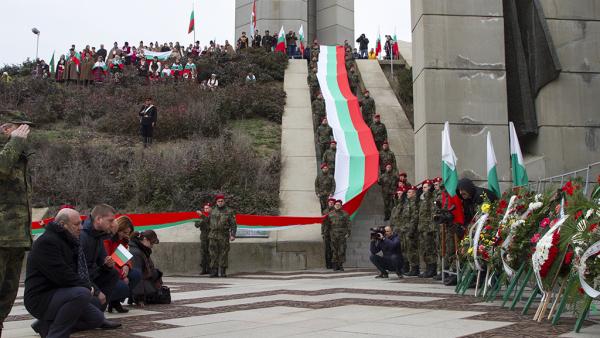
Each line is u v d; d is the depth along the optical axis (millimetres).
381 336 5379
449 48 16422
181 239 16188
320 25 48719
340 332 5668
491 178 10172
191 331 5984
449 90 16266
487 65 16422
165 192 18328
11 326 6891
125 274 6953
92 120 25656
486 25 16562
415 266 13406
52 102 26469
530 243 6977
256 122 25594
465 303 7969
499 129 16188
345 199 17781
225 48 35281
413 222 13203
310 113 26078
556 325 5941
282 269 16703
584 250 5488
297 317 6824
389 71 32938
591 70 16562
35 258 5188
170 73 31328
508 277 8102
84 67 30422
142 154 20531
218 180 19078
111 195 18438
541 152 16266
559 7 16734
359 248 18172
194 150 20531
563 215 6379
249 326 6215
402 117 25828
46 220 15742
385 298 8680
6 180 5246
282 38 37156
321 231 16969
